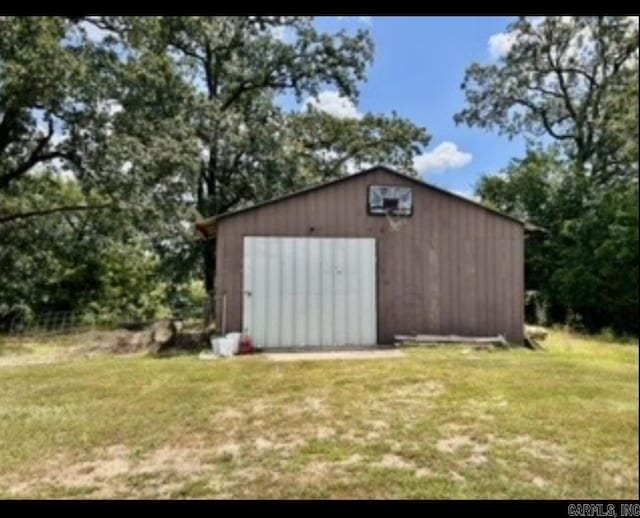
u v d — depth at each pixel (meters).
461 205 10.04
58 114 12.08
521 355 8.29
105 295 17.56
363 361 7.59
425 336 9.66
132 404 5.34
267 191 16.72
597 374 6.41
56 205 16.02
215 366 7.41
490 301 9.97
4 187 14.12
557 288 14.87
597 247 12.94
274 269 9.56
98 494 3.28
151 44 13.62
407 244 9.88
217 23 16.20
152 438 4.28
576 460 3.61
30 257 15.94
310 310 9.57
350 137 18.27
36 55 10.88
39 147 13.14
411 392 5.56
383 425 4.45
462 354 8.41
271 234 9.62
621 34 7.19
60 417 4.93
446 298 9.87
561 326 13.62
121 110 13.00
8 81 10.81
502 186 17.98
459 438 4.11
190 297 18.64
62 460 3.85
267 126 17.25
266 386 5.98
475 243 10.02
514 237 10.15
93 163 12.59
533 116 19.38
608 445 3.88
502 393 5.45
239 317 9.45
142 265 18.00
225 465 3.68
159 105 13.81
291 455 3.82
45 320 16.12
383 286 9.77
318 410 4.93
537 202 16.56
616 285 11.05
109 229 15.48
